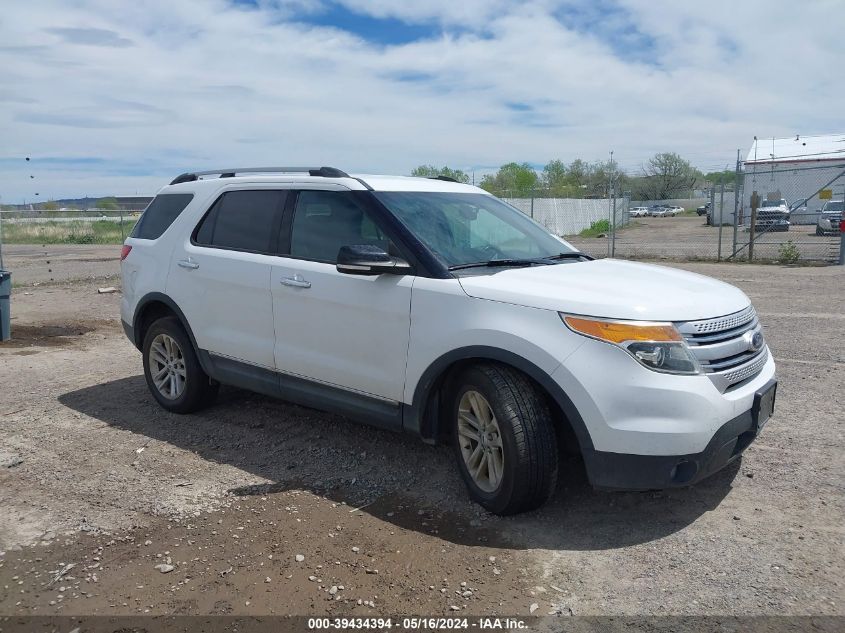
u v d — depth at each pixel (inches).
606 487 137.4
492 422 149.5
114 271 724.0
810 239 999.6
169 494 165.6
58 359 306.5
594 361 135.7
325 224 181.8
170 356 223.5
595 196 2021.4
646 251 876.6
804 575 127.0
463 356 149.7
